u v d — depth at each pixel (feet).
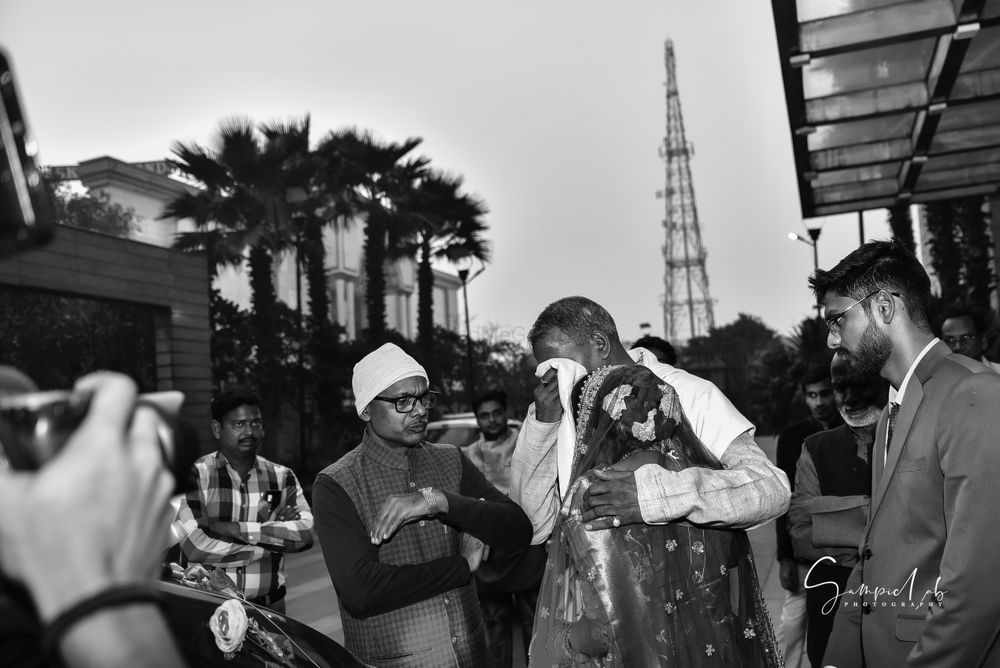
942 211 75.82
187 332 42.65
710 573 6.00
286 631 6.00
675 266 484.33
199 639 5.06
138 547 1.47
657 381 6.42
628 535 5.94
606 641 5.85
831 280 6.98
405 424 7.89
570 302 7.73
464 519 7.34
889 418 7.06
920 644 5.89
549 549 6.53
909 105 23.16
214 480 10.90
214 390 64.64
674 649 5.78
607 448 6.37
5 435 1.42
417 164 75.10
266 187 62.80
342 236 126.00
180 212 63.16
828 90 23.22
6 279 31.83
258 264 66.74
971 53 21.71
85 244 36.24
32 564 1.38
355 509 7.73
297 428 80.12
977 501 5.68
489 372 97.35
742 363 187.11
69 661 1.37
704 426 6.95
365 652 7.51
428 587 7.43
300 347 67.36
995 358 20.85
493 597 14.60
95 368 47.44
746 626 6.19
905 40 19.76
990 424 5.77
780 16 18.81
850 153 27.66
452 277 165.37
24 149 1.26
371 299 72.69
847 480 11.10
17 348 45.57
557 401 7.55
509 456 19.34
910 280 6.73
